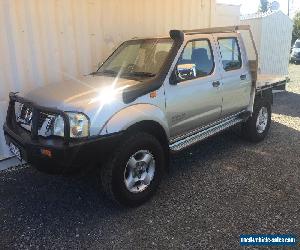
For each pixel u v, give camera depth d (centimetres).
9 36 498
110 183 356
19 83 520
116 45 630
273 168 484
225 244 316
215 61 478
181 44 423
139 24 656
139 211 376
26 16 510
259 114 587
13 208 389
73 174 342
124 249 314
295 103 942
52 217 369
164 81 400
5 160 526
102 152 341
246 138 591
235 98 518
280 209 374
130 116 357
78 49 580
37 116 347
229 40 511
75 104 345
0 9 485
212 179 450
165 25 700
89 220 361
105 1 597
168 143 413
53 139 340
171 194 411
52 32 541
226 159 518
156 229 342
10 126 400
